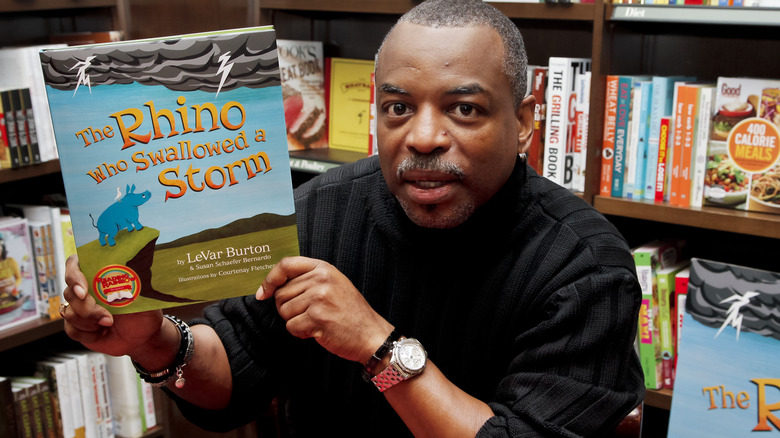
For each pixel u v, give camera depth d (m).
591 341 0.87
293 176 2.37
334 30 2.34
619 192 1.65
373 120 2.09
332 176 1.10
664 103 1.56
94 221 0.77
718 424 1.37
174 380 0.95
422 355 0.82
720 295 1.37
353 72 2.18
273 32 0.77
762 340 1.32
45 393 1.98
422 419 0.82
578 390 0.85
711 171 1.52
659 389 1.65
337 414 1.06
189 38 0.76
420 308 0.98
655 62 1.84
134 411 2.17
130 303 0.79
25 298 1.92
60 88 0.74
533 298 0.93
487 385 0.99
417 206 0.86
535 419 0.82
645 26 1.78
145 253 0.79
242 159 0.79
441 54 0.80
